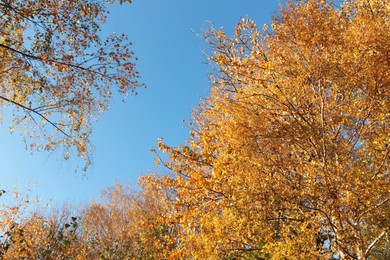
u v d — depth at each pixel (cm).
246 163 844
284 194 838
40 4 927
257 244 1014
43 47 941
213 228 998
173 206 1003
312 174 823
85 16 960
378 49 834
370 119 865
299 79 882
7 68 960
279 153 865
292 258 851
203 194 961
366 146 866
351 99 906
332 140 865
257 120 870
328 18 931
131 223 1867
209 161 958
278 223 935
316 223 864
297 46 913
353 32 868
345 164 834
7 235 1084
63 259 1266
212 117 1123
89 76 979
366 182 786
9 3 899
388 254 1063
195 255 984
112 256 1540
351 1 1102
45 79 980
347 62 861
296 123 853
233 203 881
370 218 848
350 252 821
